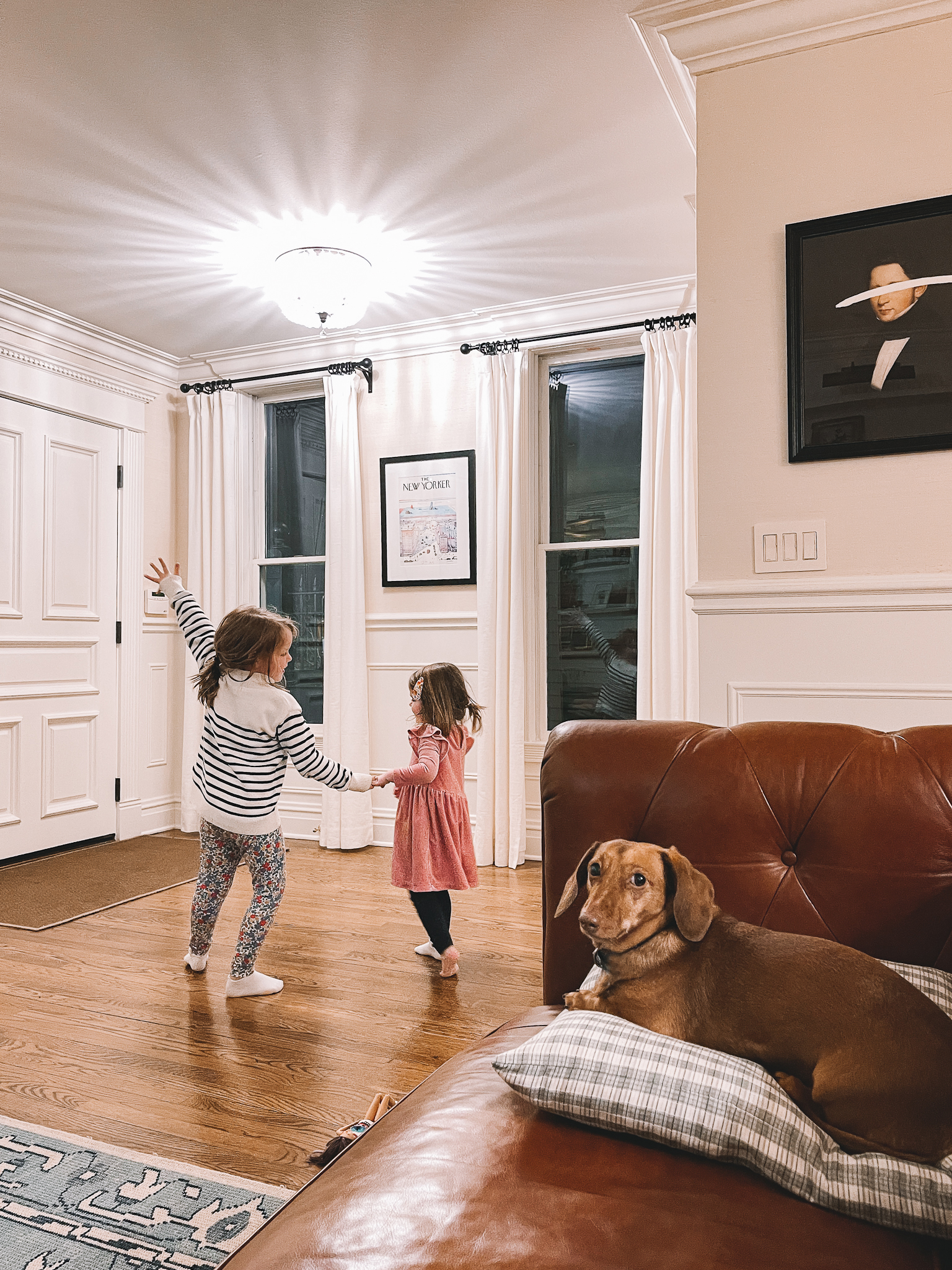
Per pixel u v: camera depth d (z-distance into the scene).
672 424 3.96
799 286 2.24
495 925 3.29
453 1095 1.13
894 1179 0.89
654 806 1.41
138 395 4.84
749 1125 0.93
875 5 2.15
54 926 3.23
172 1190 1.63
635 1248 0.82
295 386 4.95
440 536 4.51
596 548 4.35
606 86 2.55
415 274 3.88
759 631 2.29
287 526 5.02
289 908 3.49
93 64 2.43
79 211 3.24
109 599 4.70
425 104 2.63
